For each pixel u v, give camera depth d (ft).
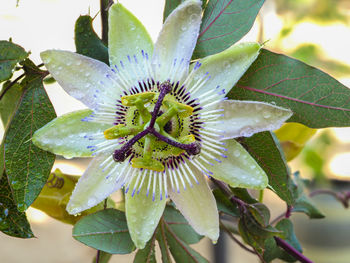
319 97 0.60
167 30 0.57
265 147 0.61
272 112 0.56
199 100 0.58
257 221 0.70
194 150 0.56
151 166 0.56
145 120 0.58
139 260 0.64
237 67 0.57
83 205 0.56
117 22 0.58
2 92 0.64
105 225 0.60
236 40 0.60
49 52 0.56
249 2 0.61
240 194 0.69
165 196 0.57
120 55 0.58
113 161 0.58
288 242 0.80
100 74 0.57
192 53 0.59
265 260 0.78
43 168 0.58
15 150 0.59
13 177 0.58
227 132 0.57
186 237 0.72
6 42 0.59
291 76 0.60
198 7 0.56
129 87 0.58
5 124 0.67
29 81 0.62
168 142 0.56
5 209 0.60
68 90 0.56
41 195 0.68
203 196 0.58
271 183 0.62
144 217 0.57
